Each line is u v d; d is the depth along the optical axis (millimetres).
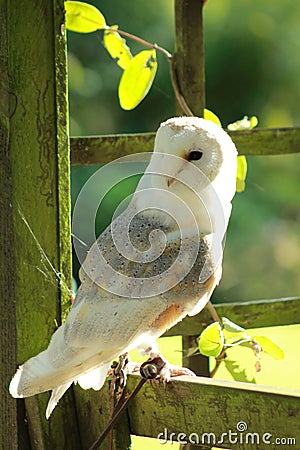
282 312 7359
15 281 7094
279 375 7363
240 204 10516
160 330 7086
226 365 7285
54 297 7109
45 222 7102
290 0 11453
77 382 7125
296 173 10742
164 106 10875
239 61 11359
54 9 7090
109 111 10867
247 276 10359
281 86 11445
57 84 7094
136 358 7305
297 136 7340
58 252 7109
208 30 11266
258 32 11383
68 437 7125
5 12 7066
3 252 7082
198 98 7324
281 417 6953
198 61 7320
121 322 7047
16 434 7098
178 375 7070
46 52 7090
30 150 7090
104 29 7344
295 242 10477
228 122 11375
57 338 7043
